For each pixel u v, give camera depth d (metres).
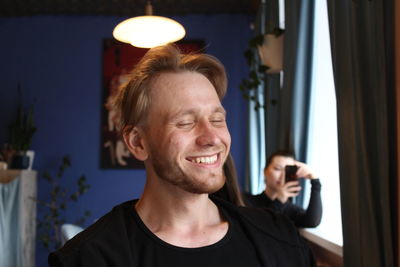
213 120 0.77
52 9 4.28
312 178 2.35
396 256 1.37
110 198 4.27
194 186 0.73
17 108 4.34
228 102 4.31
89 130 4.32
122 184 4.28
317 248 2.47
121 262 0.71
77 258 0.70
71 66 4.37
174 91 0.76
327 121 2.54
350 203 1.52
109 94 4.31
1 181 3.70
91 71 4.36
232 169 1.05
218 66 0.86
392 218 1.38
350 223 1.52
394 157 1.38
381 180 1.36
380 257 1.38
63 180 4.28
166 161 0.74
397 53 1.36
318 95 2.52
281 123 2.60
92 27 4.40
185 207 0.79
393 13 1.39
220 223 0.84
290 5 2.46
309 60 2.40
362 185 1.44
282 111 2.58
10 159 3.90
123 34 2.56
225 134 0.77
